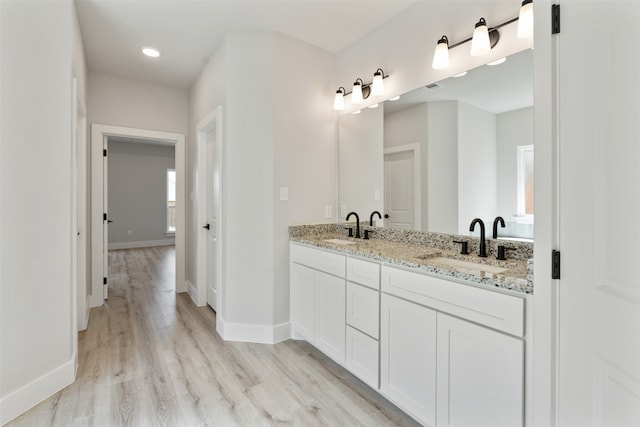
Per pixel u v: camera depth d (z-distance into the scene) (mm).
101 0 2188
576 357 971
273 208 2586
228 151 2654
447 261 1871
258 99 2596
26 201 1746
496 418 1251
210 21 2455
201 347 2516
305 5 2258
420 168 2229
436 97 2121
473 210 1929
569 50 971
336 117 2947
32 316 1771
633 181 781
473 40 1773
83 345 2529
